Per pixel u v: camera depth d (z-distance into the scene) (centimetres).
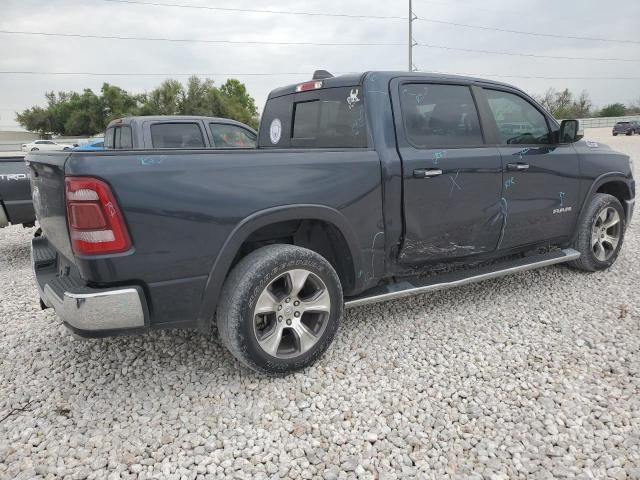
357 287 334
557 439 247
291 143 421
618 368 309
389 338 358
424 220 350
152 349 349
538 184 414
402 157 335
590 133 5172
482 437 252
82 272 248
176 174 258
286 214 291
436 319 389
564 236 454
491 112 396
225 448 246
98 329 250
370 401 282
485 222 384
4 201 570
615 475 222
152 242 254
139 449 246
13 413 279
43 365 332
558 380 298
